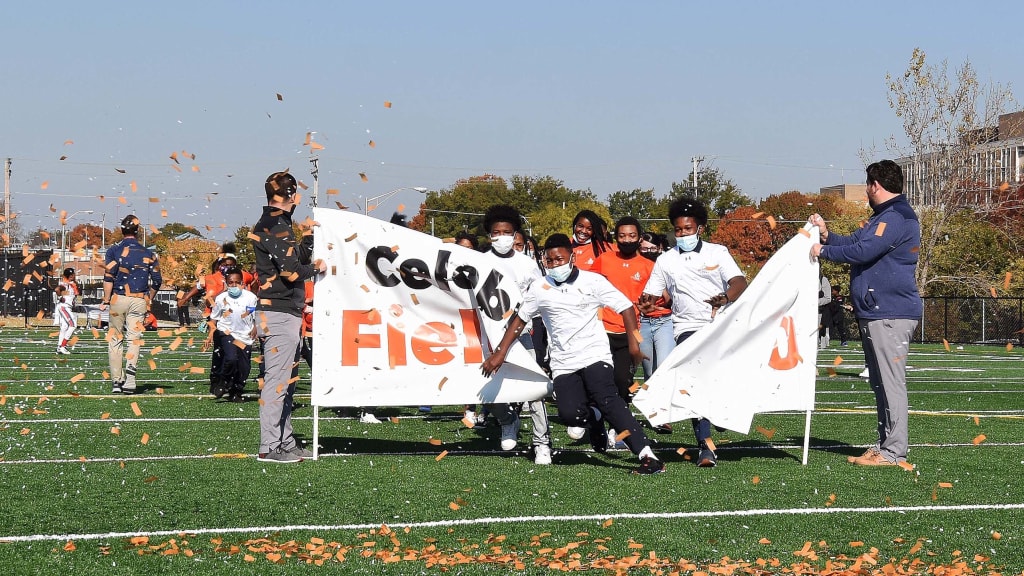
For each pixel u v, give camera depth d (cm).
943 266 3756
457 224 9206
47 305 3831
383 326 821
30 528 570
